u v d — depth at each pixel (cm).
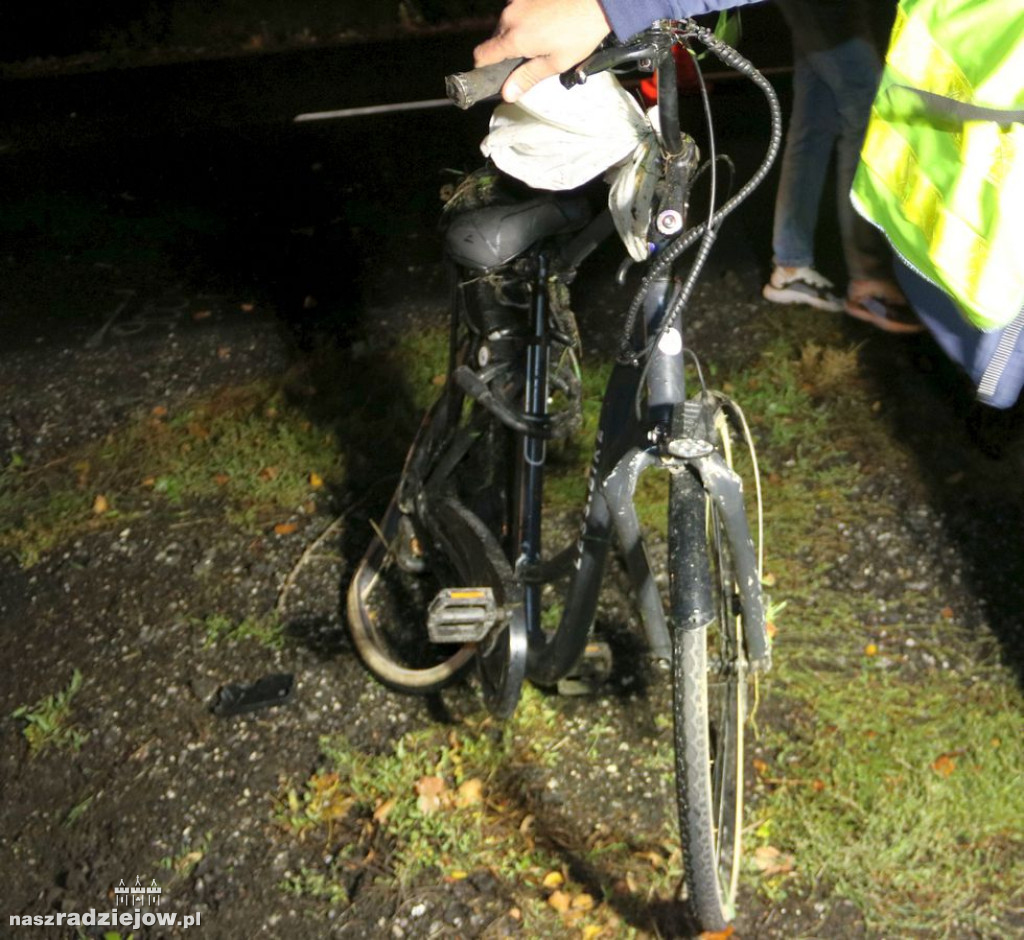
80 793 306
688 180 215
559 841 285
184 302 514
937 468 387
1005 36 179
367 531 379
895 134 196
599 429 250
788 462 395
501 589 261
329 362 459
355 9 944
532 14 198
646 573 237
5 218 602
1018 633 333
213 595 361
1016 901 268
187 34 923
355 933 268
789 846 281
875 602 344
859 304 446
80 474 412
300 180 625
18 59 903
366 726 317
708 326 464
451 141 662
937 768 296
